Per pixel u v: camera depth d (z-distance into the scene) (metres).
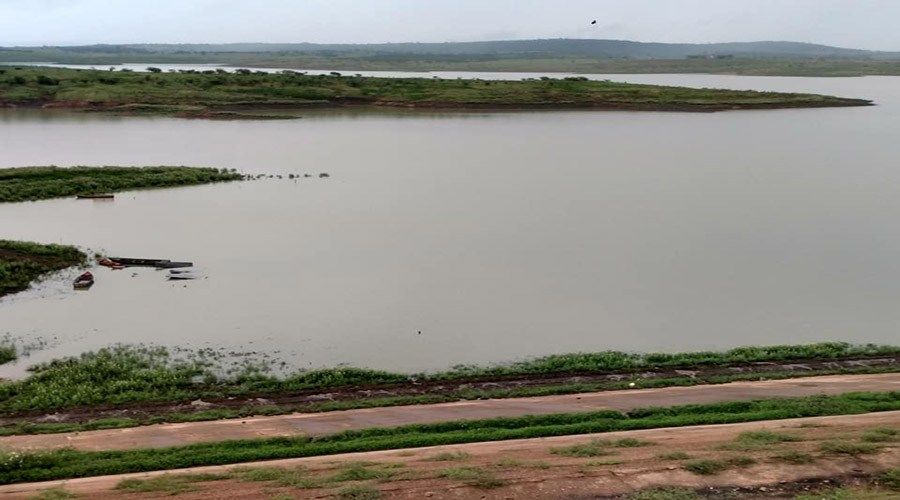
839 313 30.83
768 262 37.91
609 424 19.97
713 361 25.86
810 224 45.84
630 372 25.06
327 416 21.20
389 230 43.31
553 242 41.06
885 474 15.78
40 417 21.12
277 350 26.39
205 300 31.34
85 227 43.06
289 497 15.01
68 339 27.12
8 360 25.28
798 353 26.55
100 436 19.55
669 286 33.97
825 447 16.98
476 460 17.08
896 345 27.53
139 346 26.48
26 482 16.69
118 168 56.59
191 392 22.88
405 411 21.53
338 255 38.16
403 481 15.68
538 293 32.72
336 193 53.44
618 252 39.31
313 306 30.75
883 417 19.95
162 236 41.41
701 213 48.34
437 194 53.44
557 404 21.89
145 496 15.38
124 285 33.19
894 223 46.22
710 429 19.38
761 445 17.33
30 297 31.44
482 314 30.09
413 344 27.11
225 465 17.72
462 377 24.41
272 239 41.06
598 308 31.00
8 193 49.72
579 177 60.50
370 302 31.31
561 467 16.30
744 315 30.48
